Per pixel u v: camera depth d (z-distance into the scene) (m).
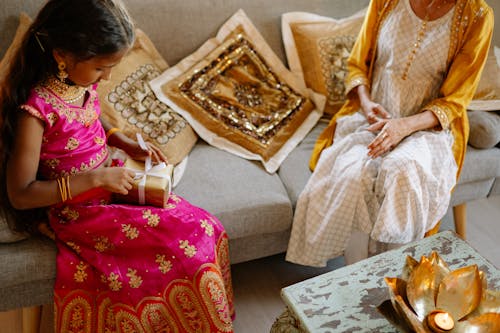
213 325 1.39
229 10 1.96
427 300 1.03
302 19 2.04
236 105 1.86
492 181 1.97
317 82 2.02
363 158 1.63
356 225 1.62
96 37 1.12
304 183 1.73
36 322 1.54
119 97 1.68
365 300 1.12
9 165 1.23
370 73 1.86
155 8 1.86
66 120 1.26
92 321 1.34
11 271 1.34
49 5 1.16
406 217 1.56
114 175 1.28
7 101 1.21
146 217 1.35
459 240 1.28
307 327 1.06
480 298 1.02
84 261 1.32
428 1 1.64
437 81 1.75
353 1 2.14
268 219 1.62
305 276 1.89
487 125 1.84
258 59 1.94
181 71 1.85
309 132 1.99
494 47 2.12
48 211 1.36
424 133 1.69
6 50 1.68
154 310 1.34
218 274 1.39
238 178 1.70
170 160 1.71
